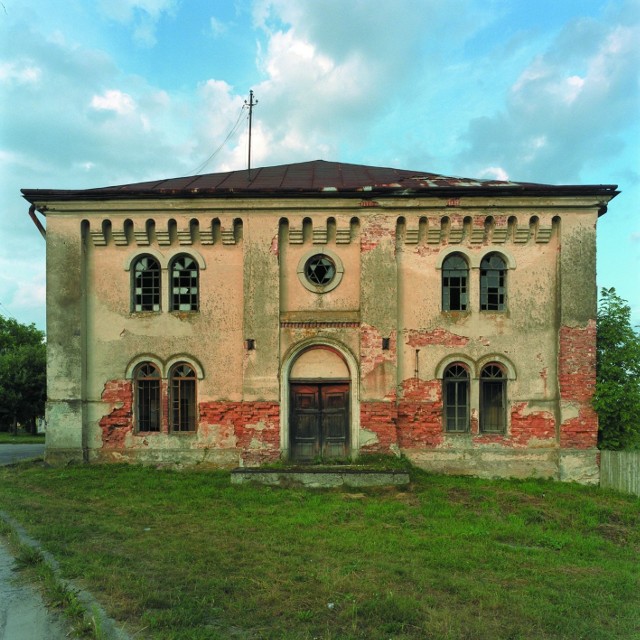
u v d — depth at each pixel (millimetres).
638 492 13320
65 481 13195
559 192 14648
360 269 14914
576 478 14430
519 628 6000
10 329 47500
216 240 15344
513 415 14891
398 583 7145
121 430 15109
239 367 15102
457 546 9039
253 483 13211
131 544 8414
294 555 8125
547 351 15031
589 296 14789
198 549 8250
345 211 14977
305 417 15008
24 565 7266
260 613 6020
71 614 5789
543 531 10484
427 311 15078
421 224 15125
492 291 15336
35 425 42281
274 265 14859
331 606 6277
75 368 14977
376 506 11375
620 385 14508
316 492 12719
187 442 14977
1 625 5664
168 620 5664
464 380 15086
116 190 15094
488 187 14688
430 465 14703
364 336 14633
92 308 15367
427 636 5664
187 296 15492
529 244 15188
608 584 7523
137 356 15234
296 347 14812
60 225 15172
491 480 14188
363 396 14492
